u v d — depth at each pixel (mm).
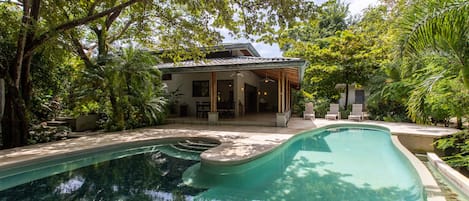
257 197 4156
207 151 6234
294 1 7352
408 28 4918
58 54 9281
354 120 14438
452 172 4594
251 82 18828
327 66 17969
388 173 5387
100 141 7715
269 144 7121
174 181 4953
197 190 4484
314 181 4930
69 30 8156
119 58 10664
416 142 8523
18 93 7488
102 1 9586
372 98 16500
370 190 4426
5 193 4340
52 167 5926
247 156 5719
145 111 10914
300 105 19297
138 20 10852
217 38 9977
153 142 8227
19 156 5754
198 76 15594
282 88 11375
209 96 15367
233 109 14172
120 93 10328
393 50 5617
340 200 4004
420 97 5699
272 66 9906
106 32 11664
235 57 14727
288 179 5066
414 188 4492
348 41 17922
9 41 8008
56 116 12008
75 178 5156
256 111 20281
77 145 7078
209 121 12102
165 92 14562
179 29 10469
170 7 10227
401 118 14156
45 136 8172
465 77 4680
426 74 6004
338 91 19578
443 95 5492
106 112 11133
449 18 4391
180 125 11867
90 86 10203
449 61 5031
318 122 13500
